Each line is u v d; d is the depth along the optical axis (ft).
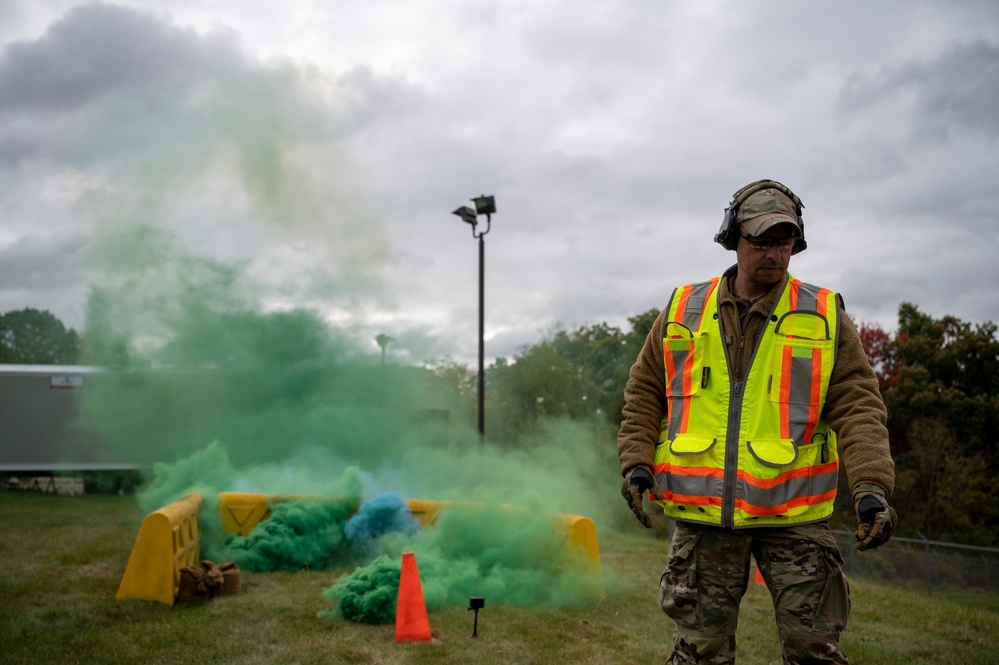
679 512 9.32
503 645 17.70
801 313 9.21
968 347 93.56
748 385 9.16
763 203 9.27
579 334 87.45
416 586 18.21
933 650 19.10
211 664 15.76
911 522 72.74
